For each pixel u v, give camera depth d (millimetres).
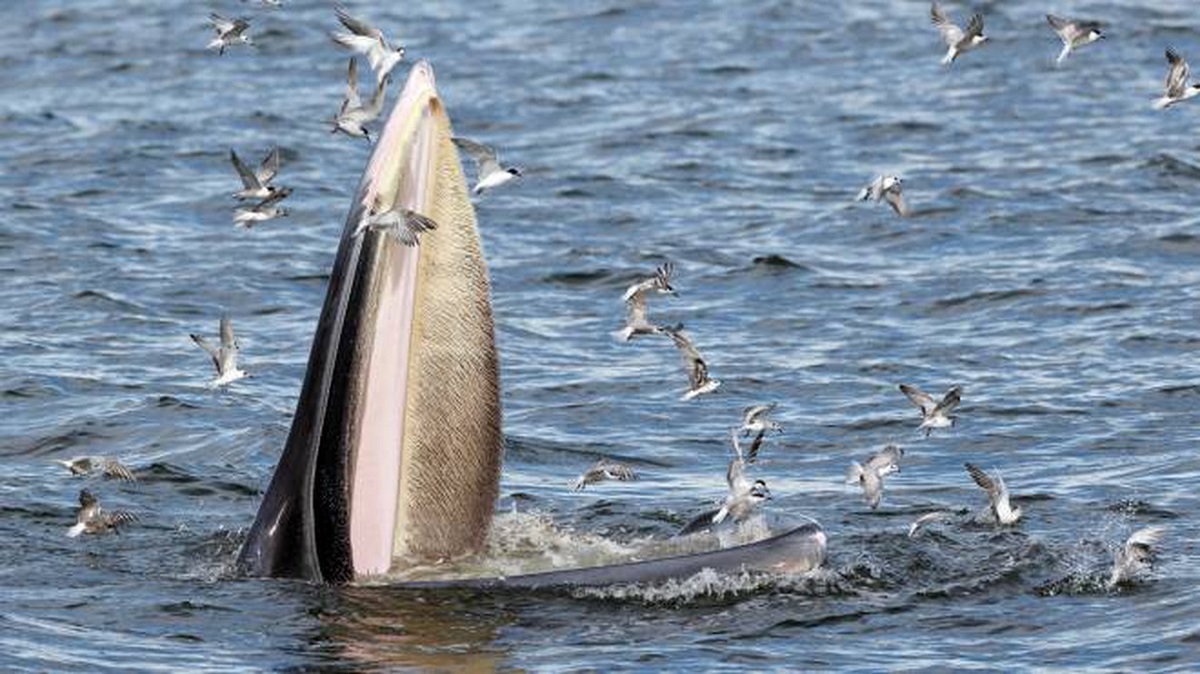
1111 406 48125
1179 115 87438
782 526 35406
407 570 32969
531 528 36219
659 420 48094
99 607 33000
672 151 82375
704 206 73250
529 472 43719
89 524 37062
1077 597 33719
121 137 84938
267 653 30797
